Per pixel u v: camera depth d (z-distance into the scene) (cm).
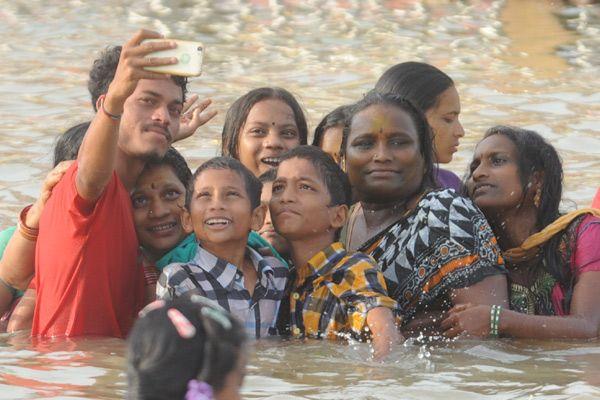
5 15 3519
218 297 991
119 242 1016
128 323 1048
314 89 2466
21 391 851
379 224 1067
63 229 1003
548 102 2292
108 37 3195
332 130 1207
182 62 944
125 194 1036
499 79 2562
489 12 3509
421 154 1063
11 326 1066
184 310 550
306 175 1010
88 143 967
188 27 3369
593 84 2494
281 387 861
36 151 1864
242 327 563
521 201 1105
